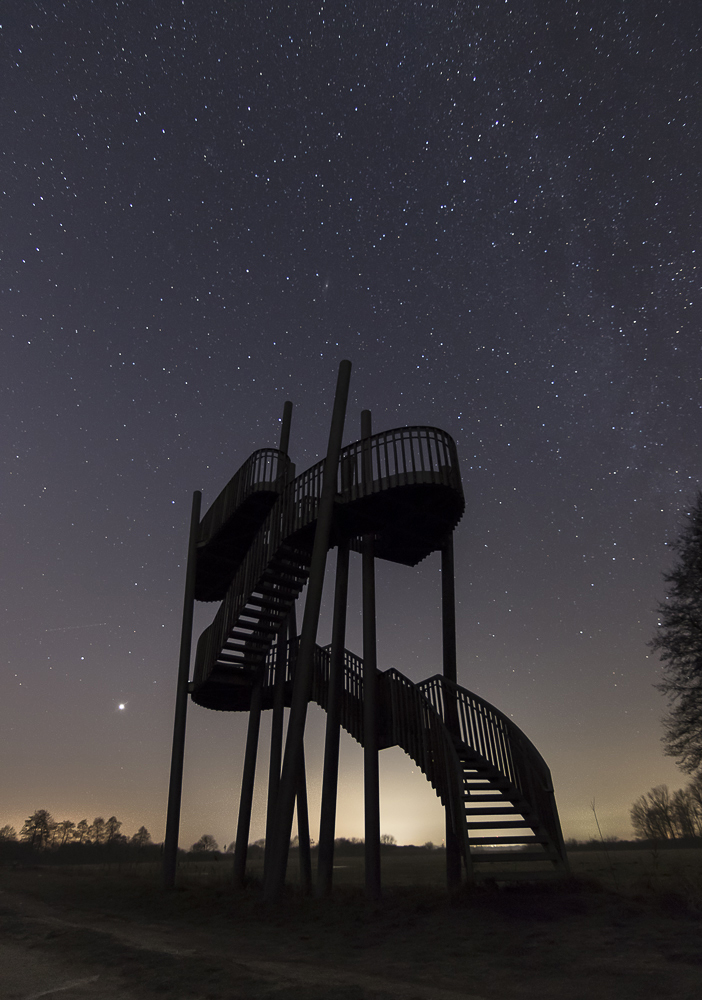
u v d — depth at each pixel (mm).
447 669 13727
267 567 15031
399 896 11469
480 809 10719
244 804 16625
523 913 8516
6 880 19688
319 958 7324
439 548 15453
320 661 16188
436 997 5270
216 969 6367
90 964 7055
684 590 21000
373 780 12469
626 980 5566
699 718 20219
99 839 61688
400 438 13273
